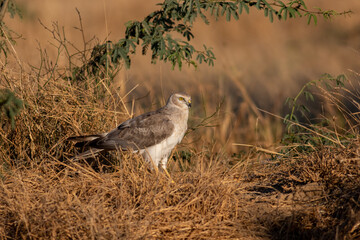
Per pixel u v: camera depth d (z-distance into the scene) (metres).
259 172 11.53
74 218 8.40
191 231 8.41
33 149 11.45
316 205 9.30
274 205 9.55
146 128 11.74
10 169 10.77
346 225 8.28
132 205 9.05
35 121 11.83
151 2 37.69
